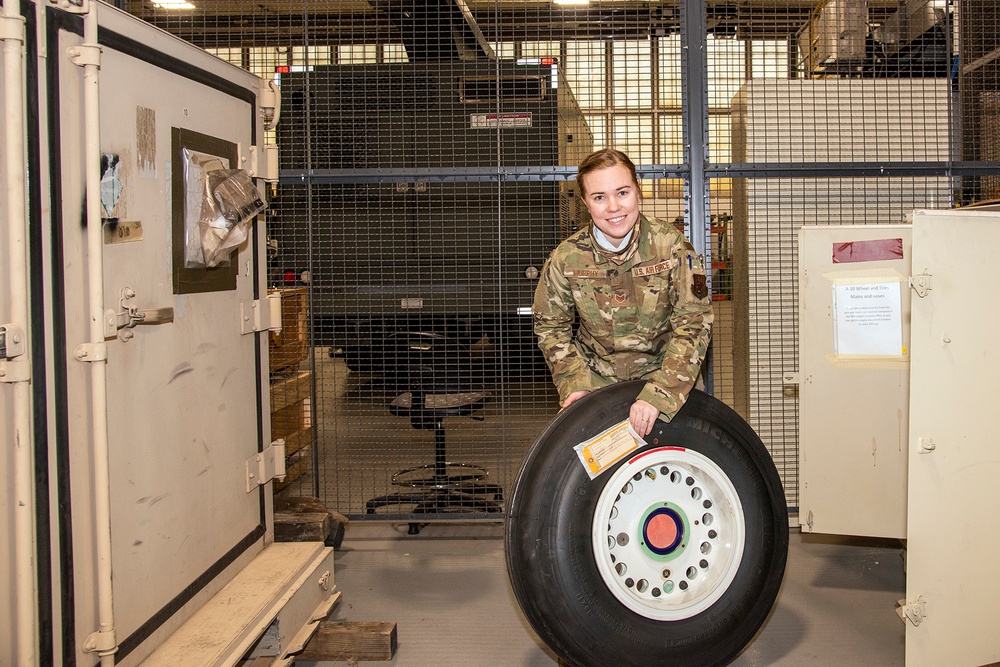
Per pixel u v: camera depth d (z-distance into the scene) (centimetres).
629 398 211
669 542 217
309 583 246
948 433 199
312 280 378
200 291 215
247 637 201
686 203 338
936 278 196
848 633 252
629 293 231
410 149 403
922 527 200
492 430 545
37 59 150
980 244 199
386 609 278
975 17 367
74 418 162
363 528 371
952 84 364
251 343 251
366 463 471
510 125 396
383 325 377
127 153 178
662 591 216
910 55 362
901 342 276
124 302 177
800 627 256
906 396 278
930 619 201
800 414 289
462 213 409
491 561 326
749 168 336
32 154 150
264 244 260
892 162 337
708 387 358
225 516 230
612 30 389
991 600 205
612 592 203
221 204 216
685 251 226
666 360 216
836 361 284
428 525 377
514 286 408
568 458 202
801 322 287
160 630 192
